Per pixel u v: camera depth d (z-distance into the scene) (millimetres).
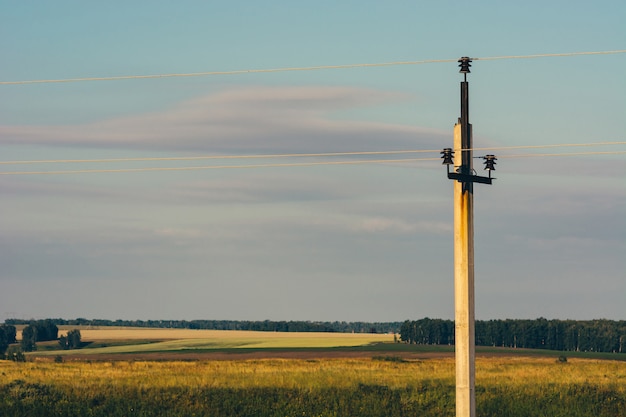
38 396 54031
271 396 54312
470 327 28438
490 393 54312
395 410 50406
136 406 51438
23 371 72562
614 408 50688
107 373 72312
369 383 60531
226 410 50469
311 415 48875
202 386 57969
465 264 28422
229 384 59688
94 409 50531
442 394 54750
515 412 48625
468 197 28438
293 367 83688
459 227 28453
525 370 81188
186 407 51188
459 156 28406
